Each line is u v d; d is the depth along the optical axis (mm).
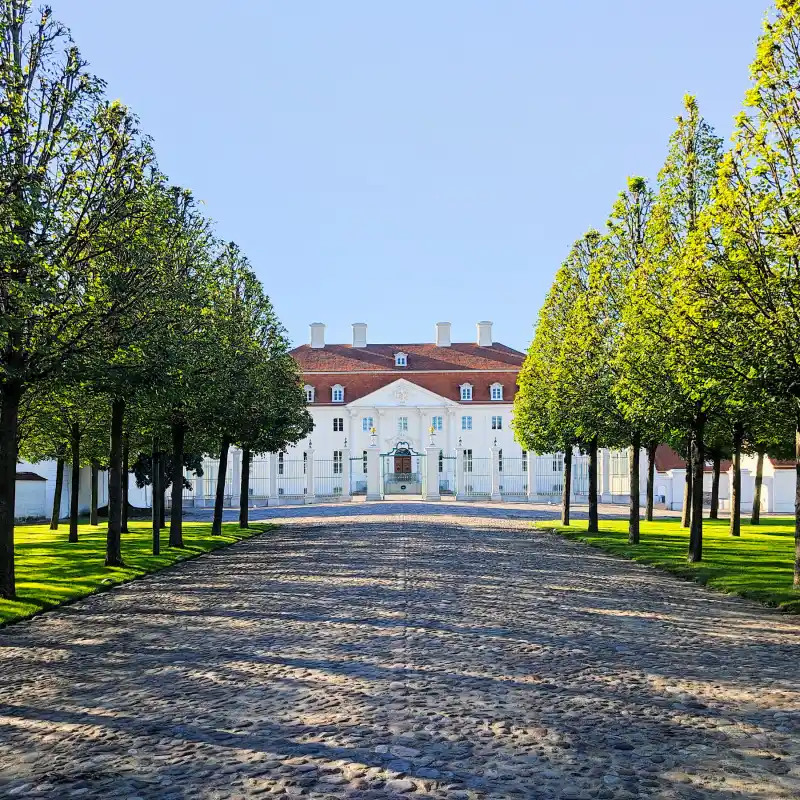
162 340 16109
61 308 13883
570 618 11984
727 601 13758
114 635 10953
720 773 5688
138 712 7219
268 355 29859
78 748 6285
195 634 10930
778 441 31031
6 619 11984
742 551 21672
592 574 17562
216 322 22875
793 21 12969
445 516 41156
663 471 56719
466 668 8789
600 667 8844
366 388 78062
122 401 18938
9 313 12500
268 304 30297
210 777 5637
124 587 16062
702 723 6828
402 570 18234
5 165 11898
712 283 13875
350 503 56094
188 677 8508
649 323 17938
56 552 22625
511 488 64250
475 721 6867
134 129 14969
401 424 76875
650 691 7855
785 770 5746
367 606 13133
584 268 28969
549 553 22391
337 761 5914
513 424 36719
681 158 19172
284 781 5535
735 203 13328
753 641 10289
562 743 6305
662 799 5246
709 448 33438
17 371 13297
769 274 13156
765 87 13125
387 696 7652
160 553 21969
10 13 13125
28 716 7148
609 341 23609
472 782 5508
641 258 22750
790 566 18000
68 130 13711
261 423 29203
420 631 10938
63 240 13570
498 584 15852
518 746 6230
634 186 23547
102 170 14523
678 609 12859
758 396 13953
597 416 24000
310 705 7363
